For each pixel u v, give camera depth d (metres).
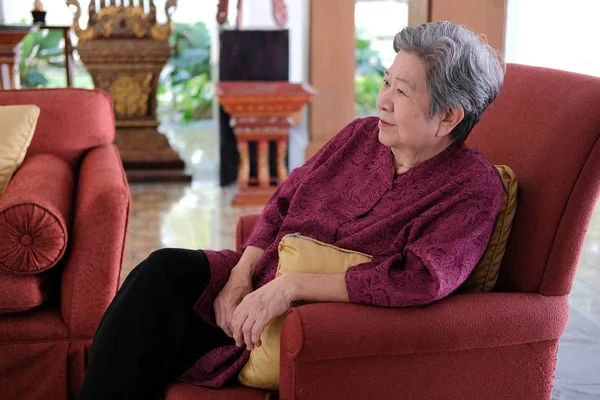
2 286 2.24
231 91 4.95
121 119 5.66
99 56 5.49
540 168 1.83
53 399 2.35
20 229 2.20
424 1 3.15
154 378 1.83
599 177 1.75
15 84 5.57
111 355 1.79
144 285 1.85
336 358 1.62
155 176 5.69
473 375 1.72
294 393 1.62
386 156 1.94
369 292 1.65
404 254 1.74
